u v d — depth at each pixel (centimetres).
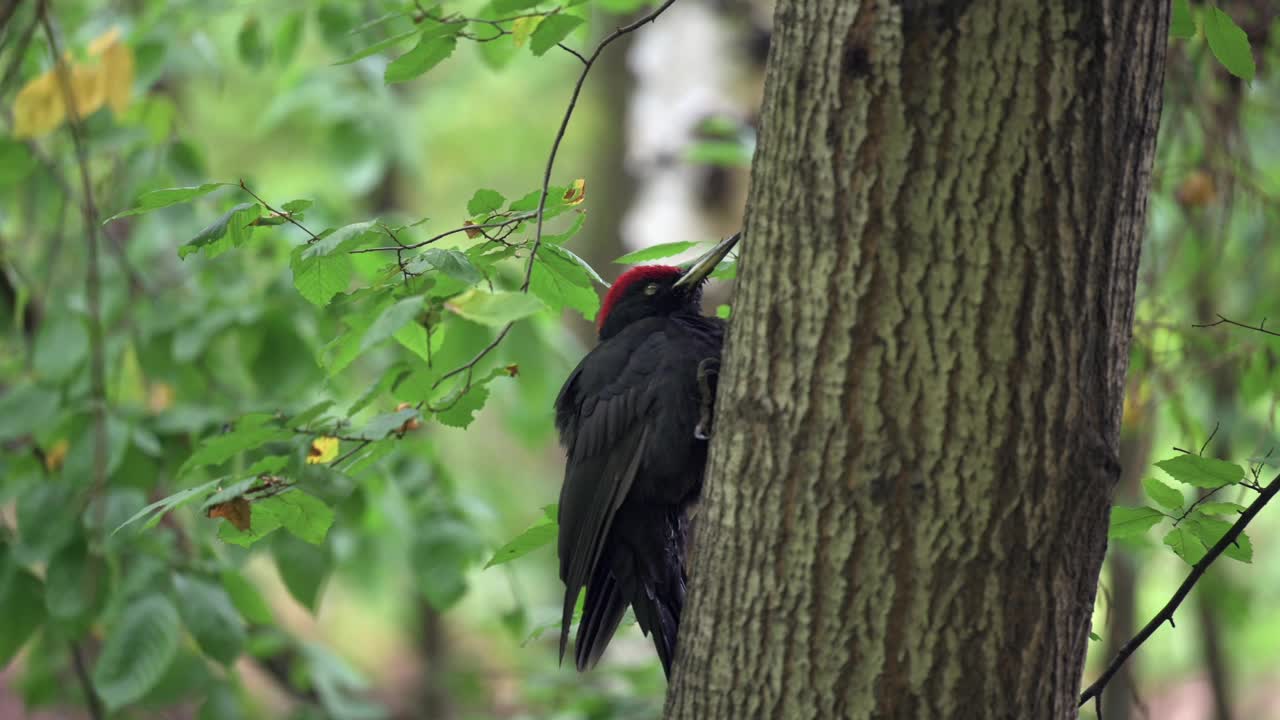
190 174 910
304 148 1848
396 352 960
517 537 617
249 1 973
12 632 772
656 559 680
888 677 426
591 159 2167
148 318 889
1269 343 619
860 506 429
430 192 2208
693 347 677
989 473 420
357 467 534
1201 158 876
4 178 872
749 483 454
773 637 443
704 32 1135
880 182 425
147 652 727
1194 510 529
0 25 817
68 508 770
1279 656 1992
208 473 798
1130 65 427
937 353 421
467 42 1900
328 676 983
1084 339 426
